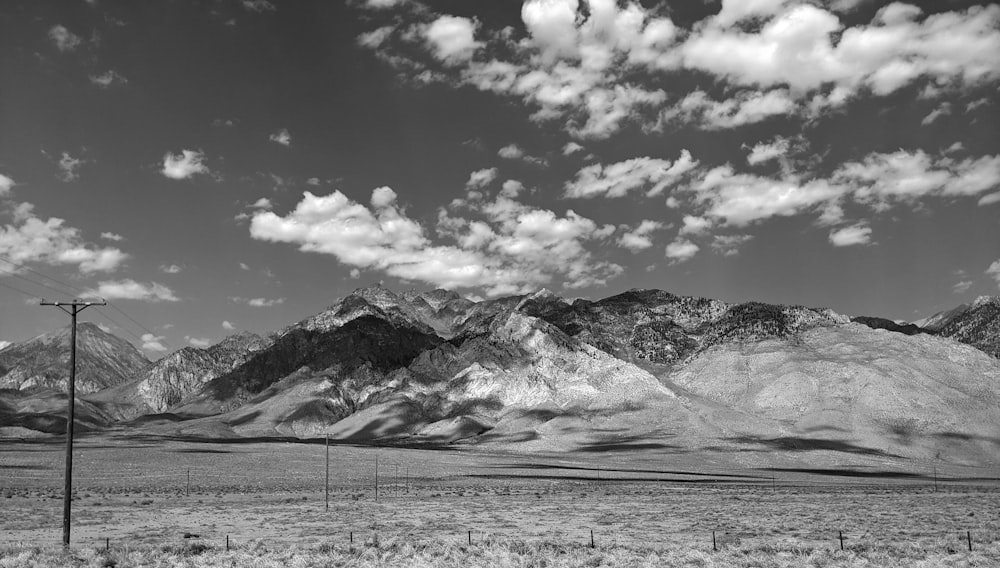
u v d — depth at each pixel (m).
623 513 84.38
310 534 64.56
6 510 81.56
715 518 78.25
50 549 51.19
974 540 56.81
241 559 48.47
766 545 54.62
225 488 126.06
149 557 49.12
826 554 49.91
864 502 102.00
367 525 70.75
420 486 139.50
